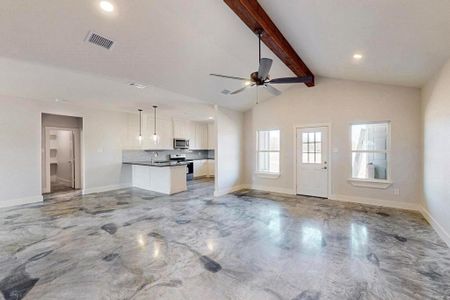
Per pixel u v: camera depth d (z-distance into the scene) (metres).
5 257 2.51
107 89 4.40
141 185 6.78
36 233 3.21
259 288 1.97
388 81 4.30
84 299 1.83
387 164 4.57
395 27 2.40
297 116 5.63
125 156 6.90
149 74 3.71
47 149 6.15
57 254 2.57
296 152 5.68
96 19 2.44
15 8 2.16
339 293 1.91
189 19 2.64
